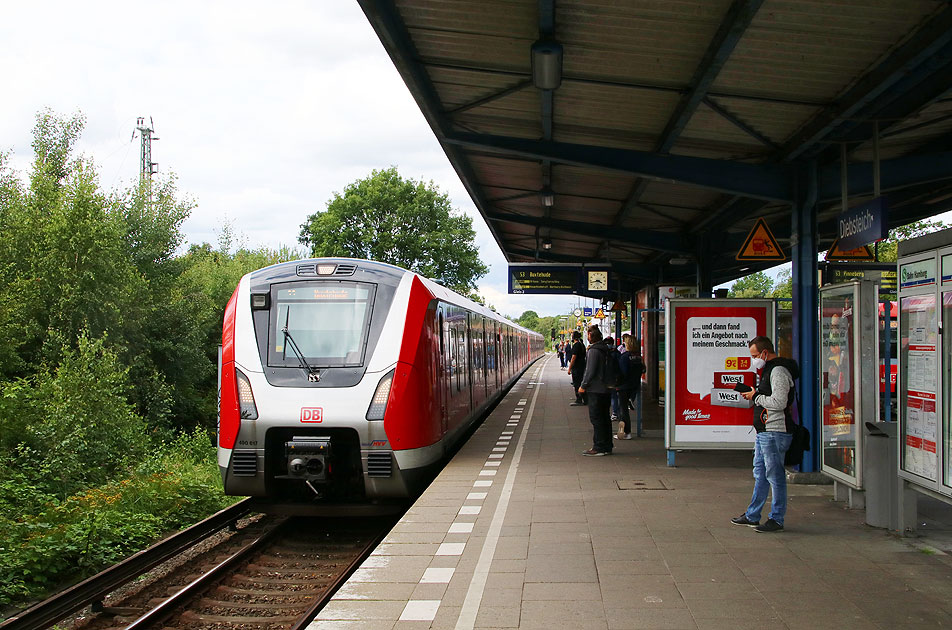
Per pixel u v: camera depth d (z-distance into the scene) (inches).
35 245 984.9
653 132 394.6
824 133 338.6
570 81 329.7
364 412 366.9
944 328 244.4
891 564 238.5
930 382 253.3
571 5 255.8
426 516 311.9
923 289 257.1
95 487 648.4
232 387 378.3
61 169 1171.9
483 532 284.4
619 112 366.9
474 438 578.2
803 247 387.5
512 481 391.5
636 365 570.3
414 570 237.5
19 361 917.8
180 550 369.7
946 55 255.9
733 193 394.6
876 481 284.4
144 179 1311.5
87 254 1000.2
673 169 393.7
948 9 230.8
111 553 400.2
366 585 222.7
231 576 319.9
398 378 375.6
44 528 407.2
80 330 962.7
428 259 1956.2
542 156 401.7
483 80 344.5
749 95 318.3
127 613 288.8
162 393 1087.6
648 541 269.0
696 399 426.0
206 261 1612.9
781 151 391.2
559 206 661.9
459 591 216.5
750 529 285.6
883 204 305.0
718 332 424.8
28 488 595.5
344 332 384.2
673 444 426.9
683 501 338.3
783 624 187.3
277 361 378.9
